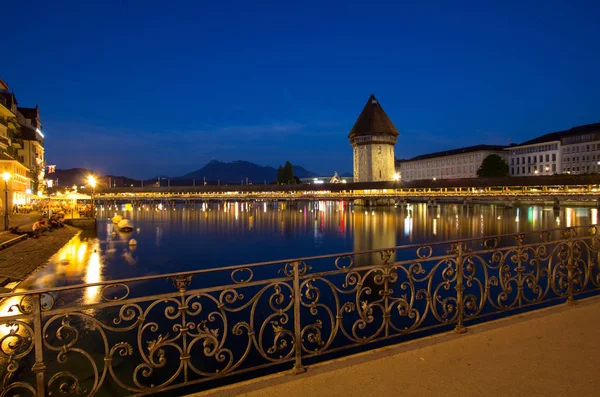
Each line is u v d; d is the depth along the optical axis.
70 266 21.97
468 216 56.66
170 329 11.32
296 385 3.62
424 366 3.94
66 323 3.37
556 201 56.84
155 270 21.27
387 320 4.86
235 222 53.16
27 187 55.25
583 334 4.68
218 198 99.00
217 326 11.60
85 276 19.44
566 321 5.12
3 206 42.09
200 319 12.21
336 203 127.38
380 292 4.87
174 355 9.75
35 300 3.23
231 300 4.02
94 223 41.69
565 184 57.28
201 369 9.20
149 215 69.50
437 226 44.72
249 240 34.44
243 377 8.83
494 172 93.19
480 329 4.88
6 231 26.17
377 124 87.31
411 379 3.68
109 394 7.76
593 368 3.84
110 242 32.44
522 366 3.91
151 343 3.69
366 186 80.62
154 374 8.82
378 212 70.62
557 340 4.52
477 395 3.37
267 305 13.50
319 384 3.63
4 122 47.41
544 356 4.12
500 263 5.65
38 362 3.22
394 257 22.89
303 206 106.62
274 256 26.08
